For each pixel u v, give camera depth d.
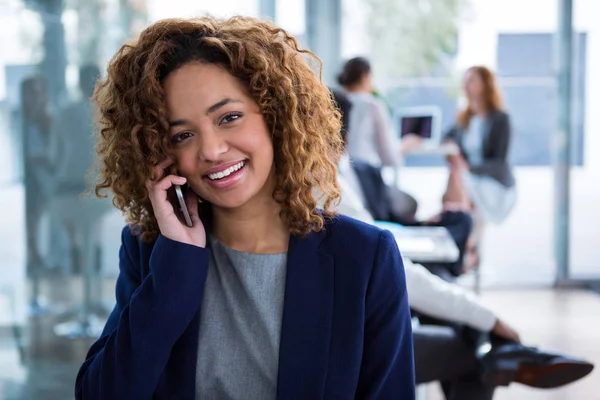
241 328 1.52
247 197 1.46
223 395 1.52
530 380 2.20
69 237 4.00
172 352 1.52
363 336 1.52
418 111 6.84
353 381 1.50
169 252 1.48
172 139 1.44
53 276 3.98
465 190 6.58
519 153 6.77
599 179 6.74
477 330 2.27
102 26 3.99
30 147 3.84
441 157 6.77
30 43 3.80
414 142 6.76
